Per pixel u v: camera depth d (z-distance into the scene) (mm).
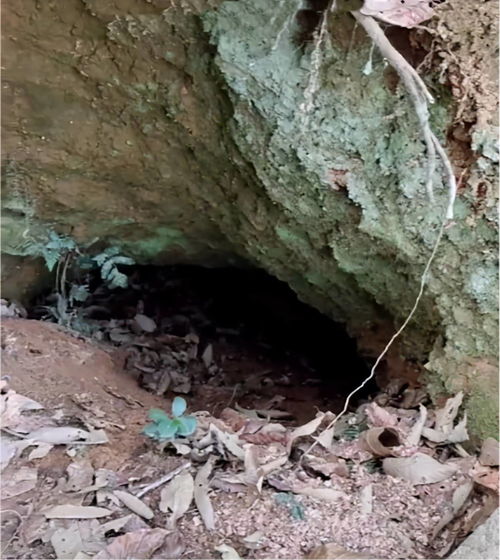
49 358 2791
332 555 1794
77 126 2695
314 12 2084
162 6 2199
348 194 2348
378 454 2186
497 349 2305
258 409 3348
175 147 2709
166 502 1982
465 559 1720
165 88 2475
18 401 2385
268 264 3020
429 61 2059
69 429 2285
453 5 1959
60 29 2375
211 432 2209
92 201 3043
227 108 2424
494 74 2014
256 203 2725
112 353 3352
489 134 2045
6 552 1822
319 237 2648
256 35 2146
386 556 1854
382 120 2188
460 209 2195
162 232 3281
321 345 4184
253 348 4238
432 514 1995
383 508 2010
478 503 1998
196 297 4449
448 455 2268
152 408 2652
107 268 3463
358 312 2951
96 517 1940
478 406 2320
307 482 2090
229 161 2623
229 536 1888
